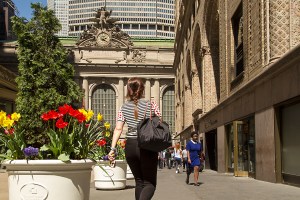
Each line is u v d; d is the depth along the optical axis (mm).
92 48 81312
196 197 10578
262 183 14203
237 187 13102
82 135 5992
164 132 5480
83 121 6070
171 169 38375
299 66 11391
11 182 5520
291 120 12914
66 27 190875
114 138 5809
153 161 5660
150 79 82312
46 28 30188
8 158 5734
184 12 46969
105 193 12203
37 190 5379
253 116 17141
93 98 82500
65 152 5684
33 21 30156
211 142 31844
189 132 46094
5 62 77938
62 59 30672
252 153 17562
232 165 22547
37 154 5504
